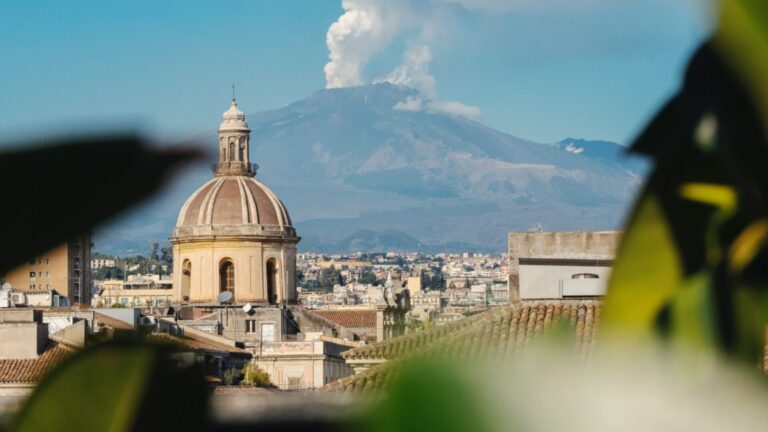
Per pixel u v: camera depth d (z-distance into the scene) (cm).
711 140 273
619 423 251
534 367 256
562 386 254
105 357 296
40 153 286
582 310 4656
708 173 282
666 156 283
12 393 297
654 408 254
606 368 261
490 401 252
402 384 254
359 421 256
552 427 251
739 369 267
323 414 280
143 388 295
